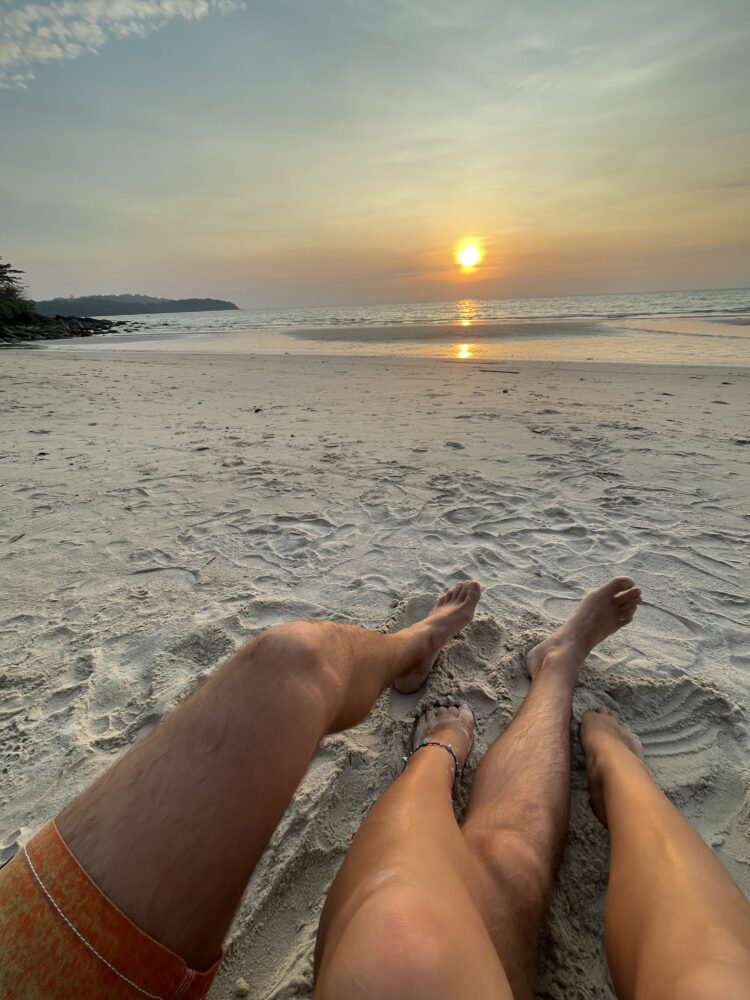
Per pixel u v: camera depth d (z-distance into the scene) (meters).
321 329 24.52
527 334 16.25
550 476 3.37
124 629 1.96
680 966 0.64
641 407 5.34
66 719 1.56
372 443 4.27
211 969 0.64
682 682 1.63
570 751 1.39
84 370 10.12
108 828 0.62
